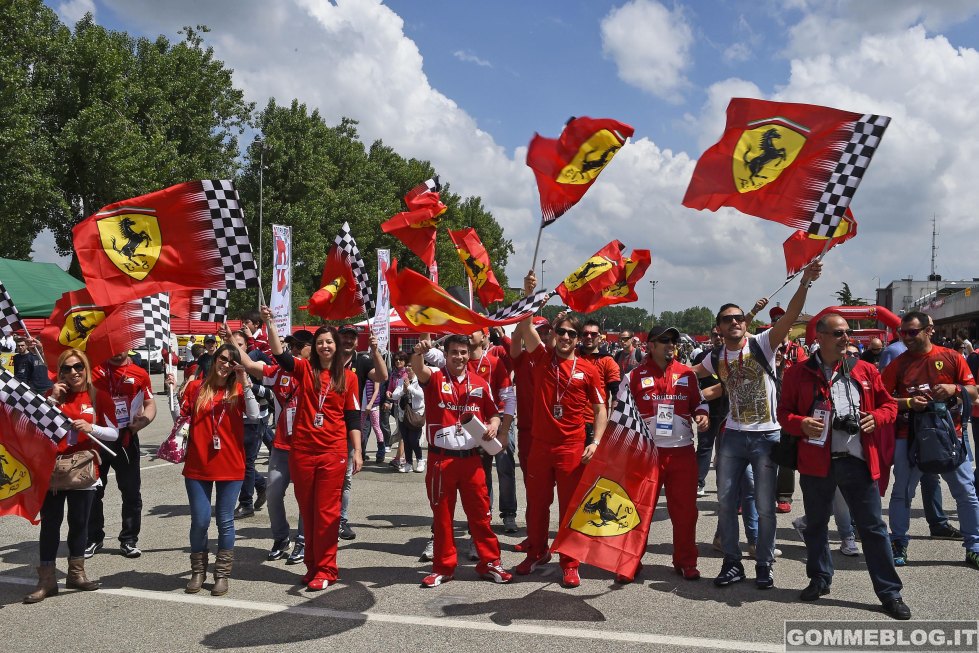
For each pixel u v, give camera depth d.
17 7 25.77
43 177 25.72
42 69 27.38
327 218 39.91
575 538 5.12
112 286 5.61
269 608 4.70
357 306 6.68
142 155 28.14
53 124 28.58
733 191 5.47
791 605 4.71
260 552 6.12
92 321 6.07
